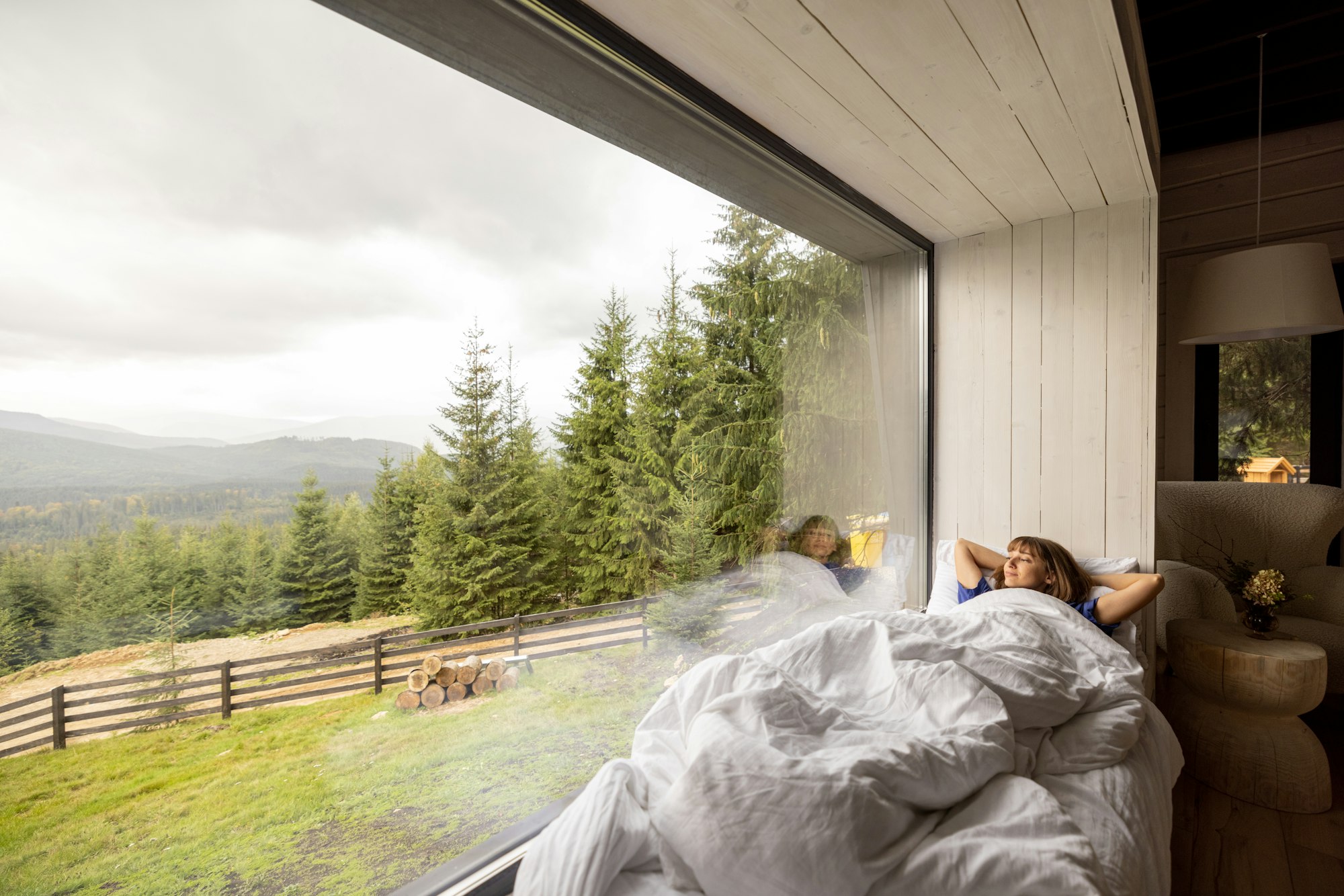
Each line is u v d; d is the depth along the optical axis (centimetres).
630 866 94
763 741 104
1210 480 328
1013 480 266
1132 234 237
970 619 166
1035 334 259
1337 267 297
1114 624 206
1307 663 196
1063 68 147
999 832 94
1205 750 216
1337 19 231
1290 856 177
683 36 136
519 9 117
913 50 141
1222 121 299
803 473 215
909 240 265
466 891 105
